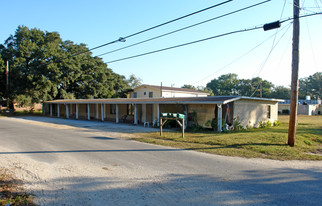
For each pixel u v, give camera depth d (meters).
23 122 21.77
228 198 4.21
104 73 40.09
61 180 5.21
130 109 23.09
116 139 11.56
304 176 5.58
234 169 6.15
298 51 9.20
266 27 8.38
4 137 11.90
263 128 16.94
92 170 5.99
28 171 5.89
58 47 35.56
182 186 4.82
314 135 12.02
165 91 35.75
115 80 44.12
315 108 43.38
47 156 7.60
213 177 5.44
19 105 32.84
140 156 7.68
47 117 29.53
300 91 68.25
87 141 10.80
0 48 33.47
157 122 17.91
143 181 5.14
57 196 4.31
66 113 31.27
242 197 4.26
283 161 7.16
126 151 8.52
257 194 4.41
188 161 7.01
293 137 9.41
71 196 4.31
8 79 31.30
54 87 33.56
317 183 5.07
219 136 11.70
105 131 14.80
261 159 7.39
